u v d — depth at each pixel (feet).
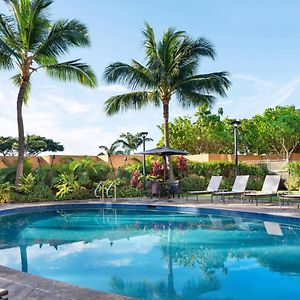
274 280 18.03
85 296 12.54
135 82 64.13
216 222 36.40
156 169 65.51
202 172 72.54
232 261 21.70
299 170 59.62
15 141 166.61
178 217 40.75
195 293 16.52
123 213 45.68
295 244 25.63
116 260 22.85
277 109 137.80
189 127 137.18
